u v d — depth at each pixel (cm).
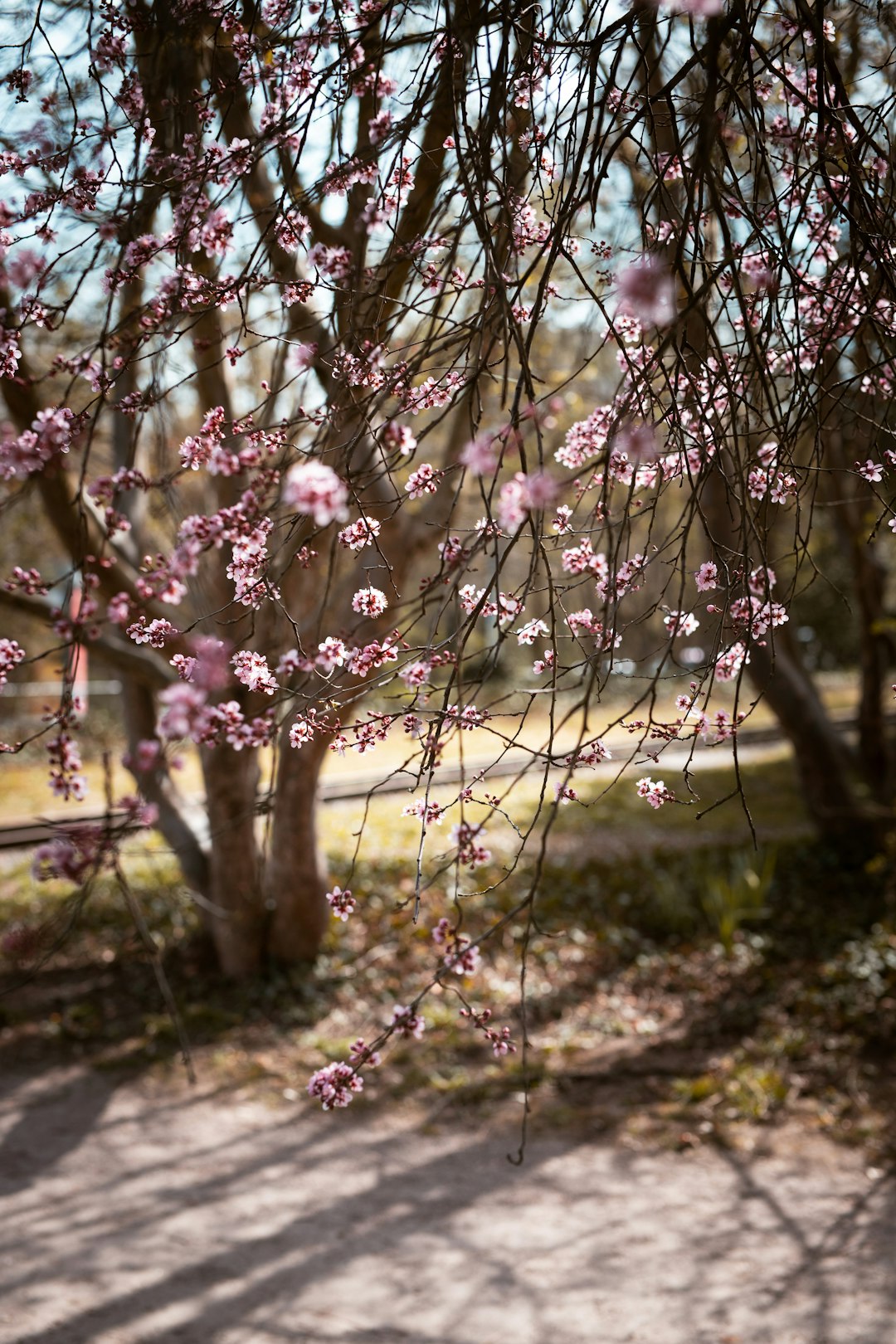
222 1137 622
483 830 219
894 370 248
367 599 213
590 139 253
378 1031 761
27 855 1157
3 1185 564
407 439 203
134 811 288
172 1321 443
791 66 276
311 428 296
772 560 232
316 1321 444
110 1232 517
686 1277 475
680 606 203
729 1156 588
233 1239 511
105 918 941
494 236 229
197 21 235
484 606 193
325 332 263
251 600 211
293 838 821
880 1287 462
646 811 1338
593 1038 750
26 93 239
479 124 213
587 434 234
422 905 954
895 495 246
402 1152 603
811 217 262
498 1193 555
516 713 204
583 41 217
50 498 676
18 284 222
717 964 863
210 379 664
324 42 227
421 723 212
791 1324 438
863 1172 564
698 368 224
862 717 1069
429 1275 480
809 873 1048
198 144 239
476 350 212
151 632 217
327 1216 533
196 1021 771
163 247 228
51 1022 775
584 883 1030
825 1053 695
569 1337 432
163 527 727
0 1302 454
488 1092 670
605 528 190
